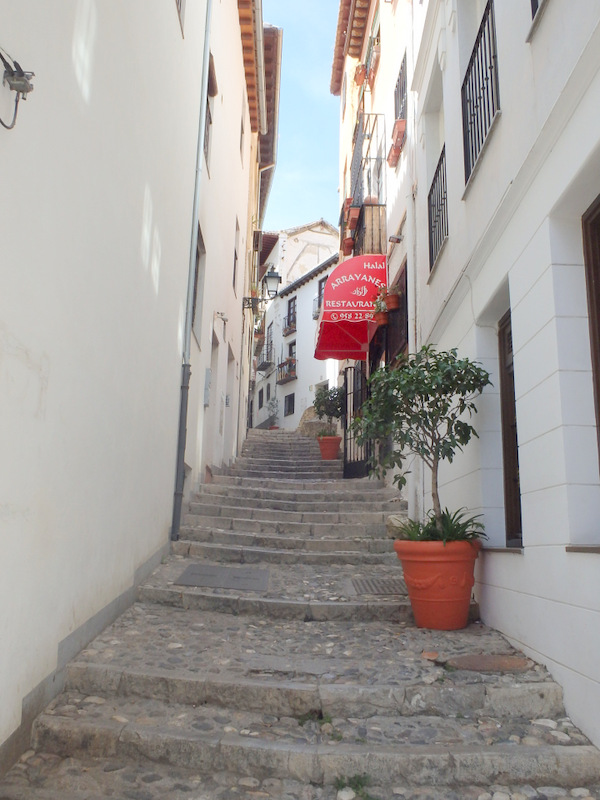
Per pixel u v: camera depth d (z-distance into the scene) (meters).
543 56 3.54
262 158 18.23
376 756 2.79
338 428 16.89
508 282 4.15
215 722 3.12
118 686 3.38
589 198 3.28
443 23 6.13
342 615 4.70
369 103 12.87
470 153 5.20
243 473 11.06
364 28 13.66
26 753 2.88
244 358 15.45
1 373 2.56
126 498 4.64
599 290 3.30
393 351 9.34
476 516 4.50
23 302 2.75
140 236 4.86
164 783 2.73
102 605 4.13
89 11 3.54
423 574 4.36
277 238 31.48
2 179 2.52
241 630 4.38
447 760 2.79
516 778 2.76
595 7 2.90
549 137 3.38
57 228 3.13
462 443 4.50
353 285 9.74
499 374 4.79
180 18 6.38
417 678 3.44
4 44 2.51
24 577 2.86
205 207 8.47
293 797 2.67
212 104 9.17
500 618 4.22
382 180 11.02
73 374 3.43
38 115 2.86
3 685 2.67
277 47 13.70
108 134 3.95
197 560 6.23
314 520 7.57
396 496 8.35
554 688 3.24
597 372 3.26
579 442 3.23
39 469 3.00
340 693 3.27
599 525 3.17
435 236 6.69
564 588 3.22
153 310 5.41
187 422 7.53
